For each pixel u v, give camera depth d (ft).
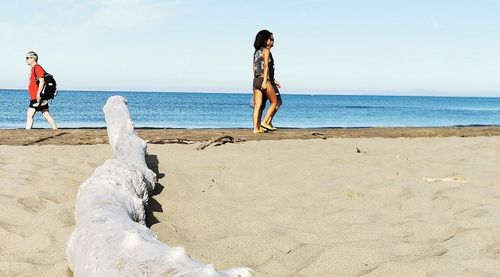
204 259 10.04
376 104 345.31
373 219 13.24
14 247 10.59
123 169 12.50
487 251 10.83
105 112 20.52
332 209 14.30
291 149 24.43
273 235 11.62
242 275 8.09
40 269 9.36
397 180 17.63
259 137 28.99
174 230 11.76
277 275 9.40
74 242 8.98
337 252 10.43
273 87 31.78
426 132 35.01
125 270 7.20
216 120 115.14
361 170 19.33
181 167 19.04
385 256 10.43
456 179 17.57
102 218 9.38
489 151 25.17
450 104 420.77
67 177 16.29
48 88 33.24
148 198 13.73
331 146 25.80
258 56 30.94
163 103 263.08
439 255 10.69
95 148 23.20
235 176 17.76
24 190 14.47
